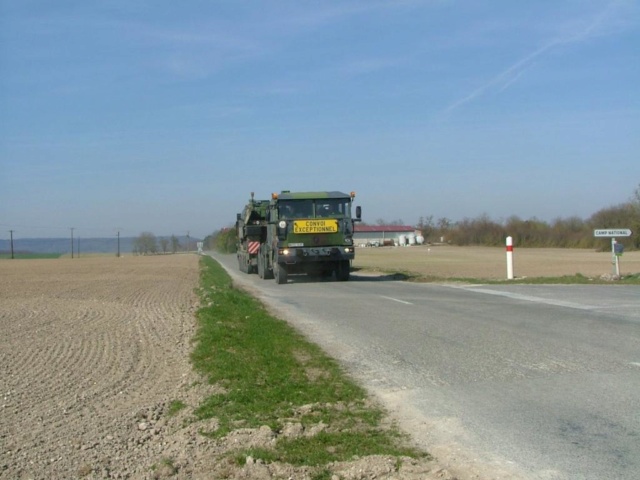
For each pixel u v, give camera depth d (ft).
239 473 18.67
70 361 36.88
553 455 19.56
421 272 121.60
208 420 24.26
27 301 76.28
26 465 20.25
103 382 31.53
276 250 91.61
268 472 18.66
